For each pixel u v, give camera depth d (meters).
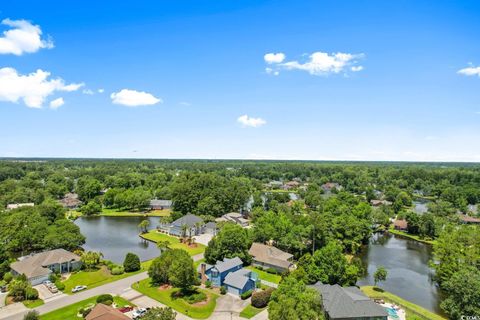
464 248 81.00
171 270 65.56
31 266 74.31
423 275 84.19
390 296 68.81
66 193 198.75
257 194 173.88
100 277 75.44
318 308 53.62
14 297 63.97
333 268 69.62
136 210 168.12
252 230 101.75
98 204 166.88
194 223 120.38
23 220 101.19
